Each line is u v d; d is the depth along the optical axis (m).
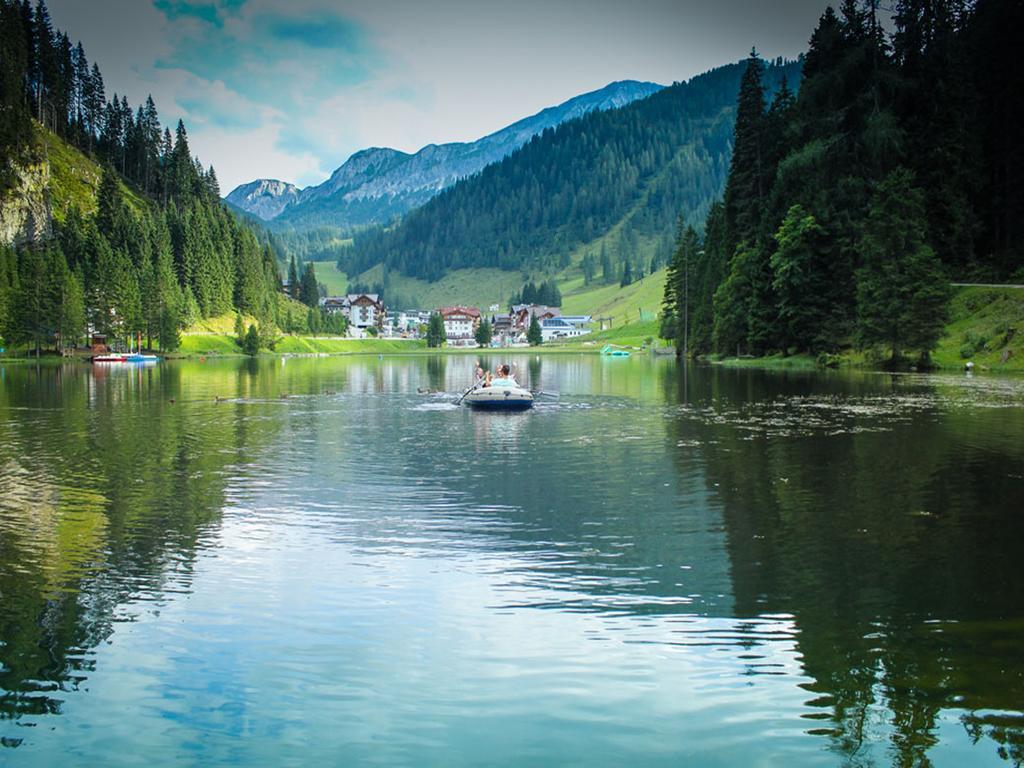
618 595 12.98
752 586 13.38
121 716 9.09
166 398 54.47
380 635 11.34
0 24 192.62
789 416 39.50
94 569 14.51
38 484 22.77
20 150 174.75
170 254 171.50
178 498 20.88
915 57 94.50
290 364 127.31
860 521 17.78
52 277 129.62
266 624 11.77
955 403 44.22
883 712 9.04
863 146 88.69
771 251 94.56
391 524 17.94
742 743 8.44
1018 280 82.94
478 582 13.69
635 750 8.33
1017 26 96.25
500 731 8.73
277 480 23.48
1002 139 96.50
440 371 102.25
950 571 14.07
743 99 109.25
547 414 43.31
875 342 78.25
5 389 62.69
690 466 25.42
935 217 88.81
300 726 8.86
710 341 118.50
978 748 8.29
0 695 9.58
